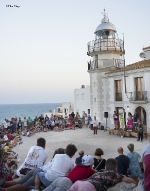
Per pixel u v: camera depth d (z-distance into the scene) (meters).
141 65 20.55
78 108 40.69
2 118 100.81
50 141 17.88
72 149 5.31
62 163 4.86
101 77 25.19
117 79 22.94
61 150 6.12
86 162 4.67
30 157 5.81
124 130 19.25
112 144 15.76
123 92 22.25
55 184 4.29
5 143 14.02
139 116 20.89
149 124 19.45
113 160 4.35
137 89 20.84
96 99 25.73
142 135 16.50
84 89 38.91
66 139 18.50
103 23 26.73
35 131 22.62
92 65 26.31
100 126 24.38
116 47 25.67
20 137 19.03
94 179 3.88
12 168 7.61
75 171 4.60
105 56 26.08
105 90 24.62
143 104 20.00
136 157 6.95
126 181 4.00
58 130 23.41
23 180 5.07
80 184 3.76
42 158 5.79
